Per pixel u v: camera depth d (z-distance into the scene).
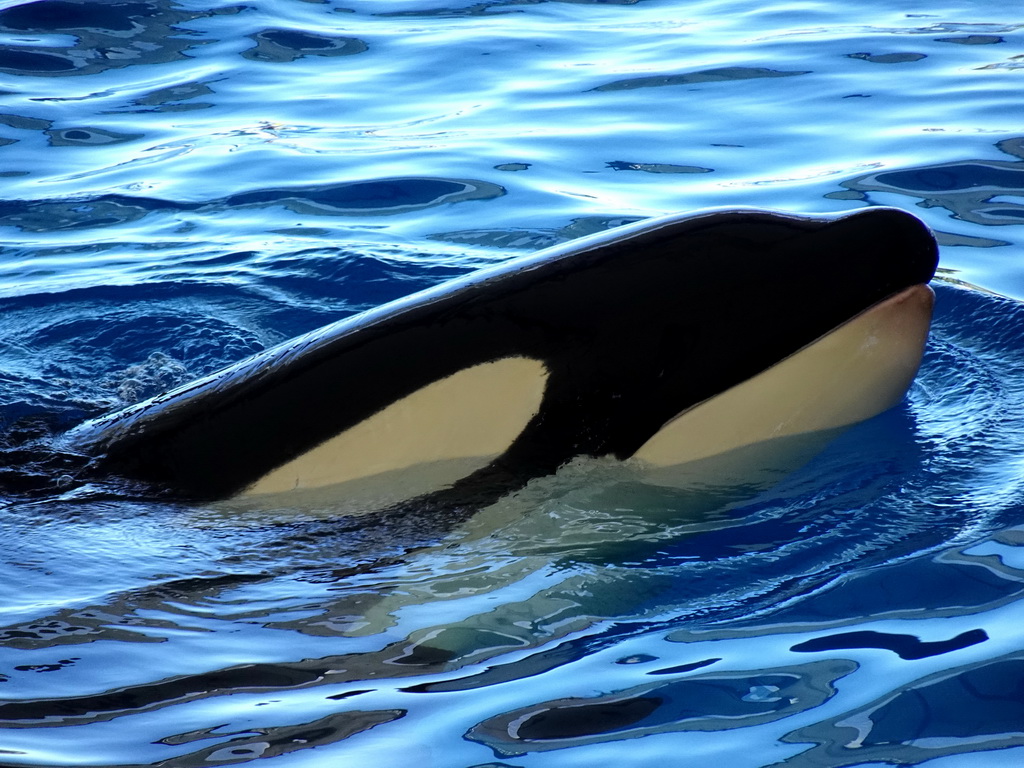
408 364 9.57
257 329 15.31
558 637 8.54
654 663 8.10
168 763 7.18
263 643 8.48
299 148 21.50
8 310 15.98
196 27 28.89
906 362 10.27
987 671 7.68
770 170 19.38
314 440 9.58
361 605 8.90
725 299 9.75
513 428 9.59
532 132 21.77
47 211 19.36
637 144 20.95
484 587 9.08
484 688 7.92
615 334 9.62
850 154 19.73
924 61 24.45
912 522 9.76
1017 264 15.38
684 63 25.41
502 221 18.11
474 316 9.66
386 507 9.59
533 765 7.09
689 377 9.72
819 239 9.96
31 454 10.62
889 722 7.27
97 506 9.79
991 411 11.62
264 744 7.37
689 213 10.18
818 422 10.30
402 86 24.94
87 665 8.21
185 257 17.45
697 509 10.09
